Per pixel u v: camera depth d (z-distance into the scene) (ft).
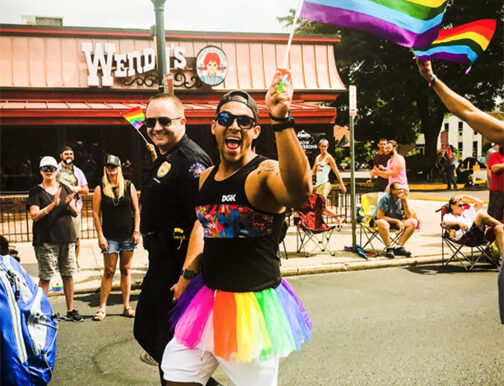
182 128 10.59
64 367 14.51
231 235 7.77
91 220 44.73
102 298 19.21
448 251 31.09
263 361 7.54
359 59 95.35
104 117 48.49
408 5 8.48
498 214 28.14
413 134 137.28
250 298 7.63
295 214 30.81
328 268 27.17
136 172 50.67
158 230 10.09
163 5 25.45
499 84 93.91
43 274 18.42
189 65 55.83
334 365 14.29
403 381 13.15
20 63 51.26
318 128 54.54
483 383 12.98
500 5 89.15
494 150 30.89
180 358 7.85
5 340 9.75
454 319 18.40
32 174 48.47
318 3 8.30
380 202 29.58
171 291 9.91
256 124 8.13
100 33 53.21
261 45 59.31
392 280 24.88
